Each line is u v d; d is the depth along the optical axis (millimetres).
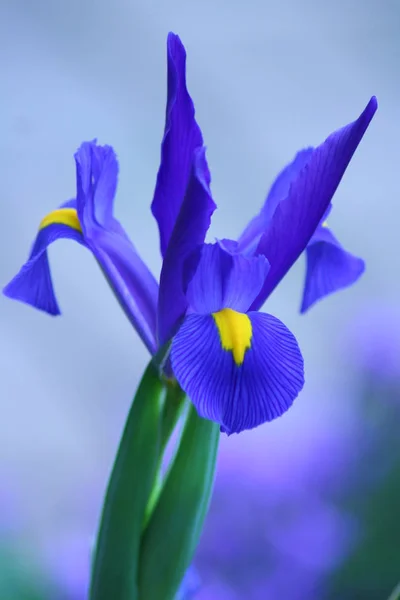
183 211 553
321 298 621
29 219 1399
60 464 1303
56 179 1407
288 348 549
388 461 779
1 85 1387
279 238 572
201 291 558
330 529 763
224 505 771
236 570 762
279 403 540
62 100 1403
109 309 1406
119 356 1400
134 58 1417
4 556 766
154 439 582
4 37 1378
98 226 593
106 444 1324
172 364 542
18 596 757
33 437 1332
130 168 1416
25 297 592
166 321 569
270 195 599
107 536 581
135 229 1407
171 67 566
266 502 771
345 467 784
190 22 1424
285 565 760
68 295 1392
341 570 759
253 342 548
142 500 582
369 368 821
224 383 541
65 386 1373
